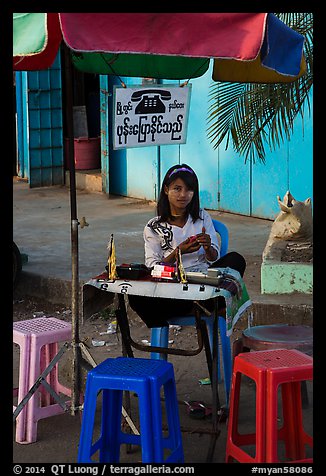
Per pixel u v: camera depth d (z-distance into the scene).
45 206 11.19
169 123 4.80
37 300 7.55
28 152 12.60
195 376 5.55
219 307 4.68
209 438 4.59
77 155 12.49
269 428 3.86
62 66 12.68
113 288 4.38
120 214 10.45
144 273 4.48
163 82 10.61
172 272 4.38
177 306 4.74
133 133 4.63
